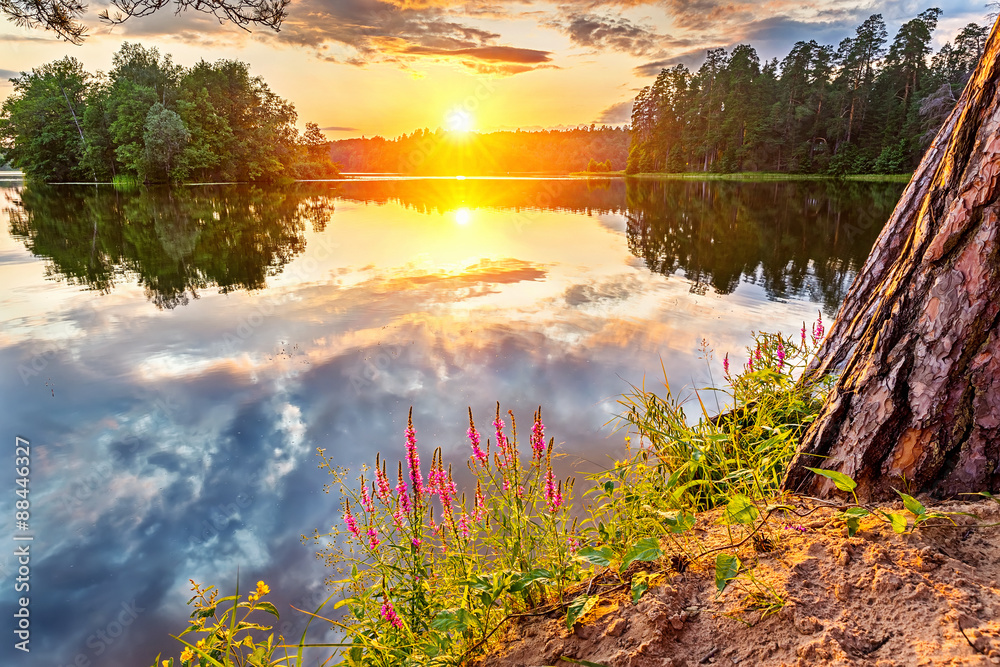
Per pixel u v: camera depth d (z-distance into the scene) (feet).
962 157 6.23
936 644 4.13
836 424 6.82
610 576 6.31
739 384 11.14
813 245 49.14
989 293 5.83
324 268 43.01
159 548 12.52
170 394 20.26
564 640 5.51
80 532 13.01
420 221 77.46
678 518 6.30
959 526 5.32
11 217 90.22
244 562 12.03
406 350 23.76
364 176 376.89
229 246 57.31
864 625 4.54
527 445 15.35
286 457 15.90
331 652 9.57
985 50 6.52
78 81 228.22
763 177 217.36
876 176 184.55
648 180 232.53
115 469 15.56
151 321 29.63
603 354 22.33
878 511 5.46
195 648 7.12
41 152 221.66
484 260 44.70
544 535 7.56
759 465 7.91
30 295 36.14
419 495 7.11
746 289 33.27
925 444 6.12
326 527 13.02
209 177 233.55
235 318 29.76
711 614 5.19
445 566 7.83
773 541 5.94
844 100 202.28
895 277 6.81
